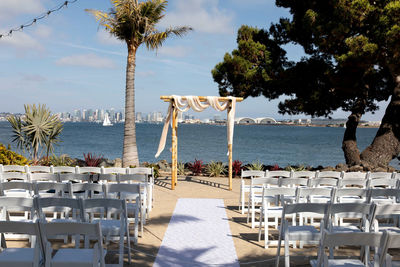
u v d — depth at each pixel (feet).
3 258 11.78
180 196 32.09
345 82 48.44
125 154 45.27
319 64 51.62
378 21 40.14
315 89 52.90
